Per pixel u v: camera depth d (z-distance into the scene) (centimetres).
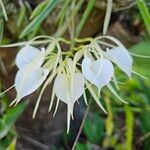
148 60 42
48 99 52
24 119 53
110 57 34
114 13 50
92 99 48
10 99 50
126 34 52
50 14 46
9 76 49
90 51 35
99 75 34
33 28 39
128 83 46
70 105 34
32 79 34
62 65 35
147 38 52
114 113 54
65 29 42
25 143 52
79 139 55
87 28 48
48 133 54
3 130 41
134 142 56
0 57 47
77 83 35
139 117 56
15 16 46
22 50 34
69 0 41
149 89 50
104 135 54
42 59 34
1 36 44
